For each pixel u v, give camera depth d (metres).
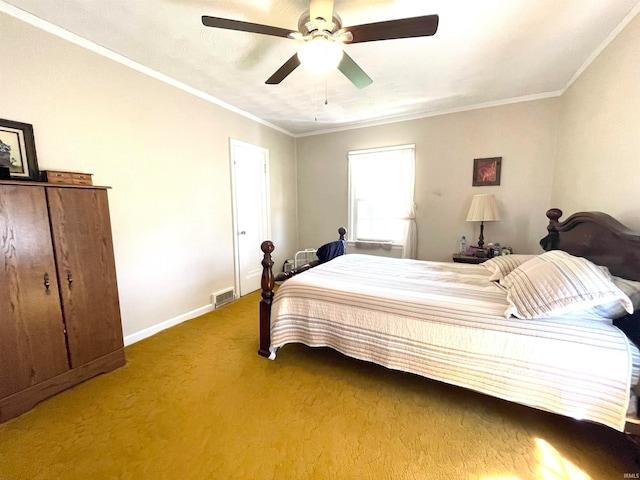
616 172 1.87
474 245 3.51
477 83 2.74
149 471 1.25
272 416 1.60
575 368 1.24
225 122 3.33
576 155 2.49
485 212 3.11
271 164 4.17
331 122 4.04
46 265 1.68
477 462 1.29
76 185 1.81
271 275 2.18
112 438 1.44
